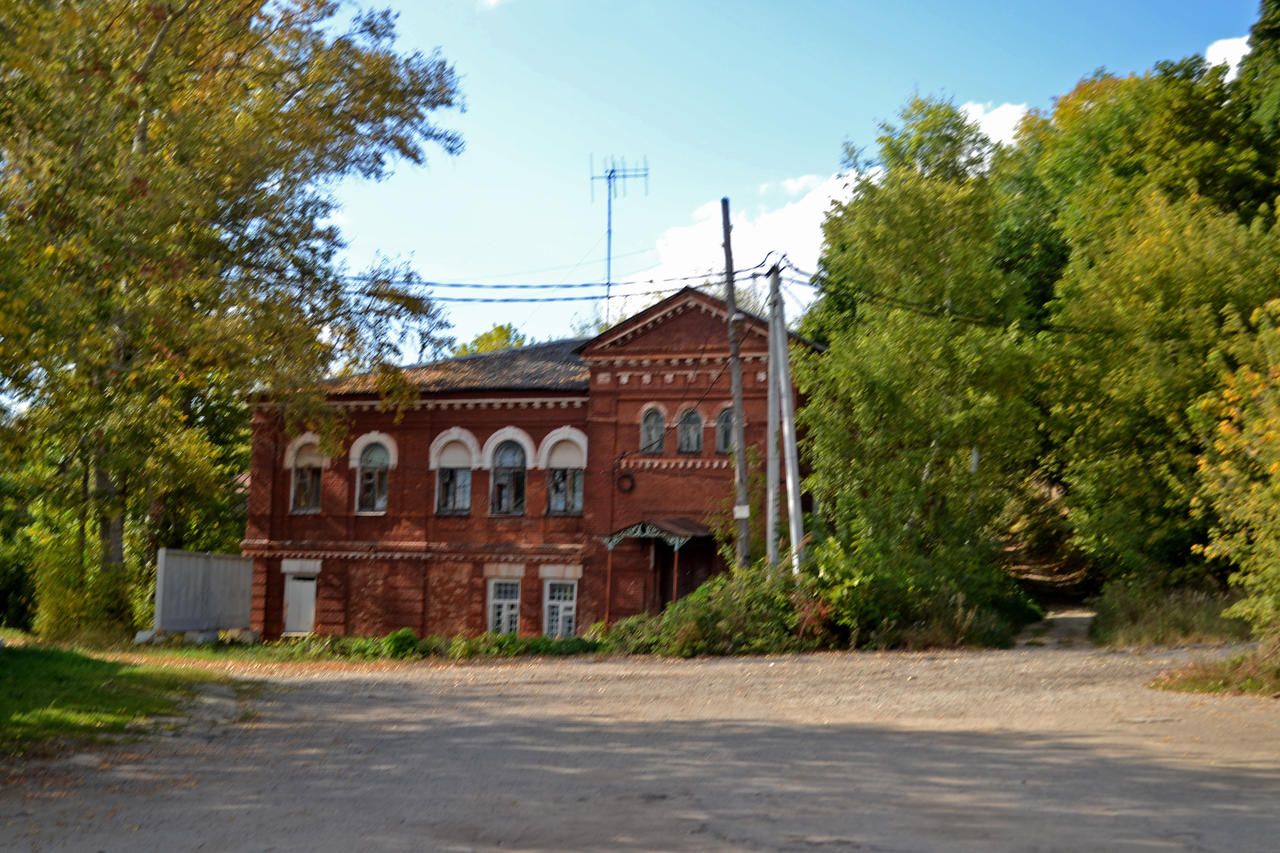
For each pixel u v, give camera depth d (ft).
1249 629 71.61
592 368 105.70
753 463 100.73
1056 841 24.00
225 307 85.25
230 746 38.27
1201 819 26.03
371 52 89.30
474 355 123.34
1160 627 74.43
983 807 27.53
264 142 81.92
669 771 32.96
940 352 86.99
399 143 91.15
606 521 104.17
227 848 23.86
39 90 46.80
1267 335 53.42
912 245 92.84
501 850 23.66
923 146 134.72
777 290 82.94
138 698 47.47
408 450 111.96
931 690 53.42
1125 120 128.88
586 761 34.96
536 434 108.99
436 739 40.01
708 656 76.18
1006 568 100.12
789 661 69.97
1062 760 34.17
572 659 76.59
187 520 134.10
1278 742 37.09
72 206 47.88
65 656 60.75
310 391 93.97
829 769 33.01
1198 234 89.04
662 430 104.01
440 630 109.19
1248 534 54.24
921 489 83.20
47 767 32.96
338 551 112.06
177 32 70.79
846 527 84.02
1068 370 92.22
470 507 110.11
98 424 81.51
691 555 102.58
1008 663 63.87
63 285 45.16
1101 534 89.66
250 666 73.20
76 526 107.14
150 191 56.70
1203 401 58.29
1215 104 110.83
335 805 28.30
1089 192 118.83
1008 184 143.64
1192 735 38.63
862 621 78.13
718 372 102.58
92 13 52.08
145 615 120.88
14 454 51.03
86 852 23.62
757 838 24.50
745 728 42.22
